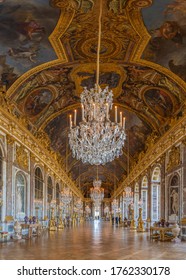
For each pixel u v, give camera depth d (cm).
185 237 2014
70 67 2034
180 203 2142
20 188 2345
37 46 1734
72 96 2572
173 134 2312
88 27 1620
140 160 3588
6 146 2058
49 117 2769
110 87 2411
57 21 1547
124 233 2797
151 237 2198
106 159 1614
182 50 1702
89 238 2222
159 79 2061
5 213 2005
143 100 2481
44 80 2139
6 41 1652
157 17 1513
